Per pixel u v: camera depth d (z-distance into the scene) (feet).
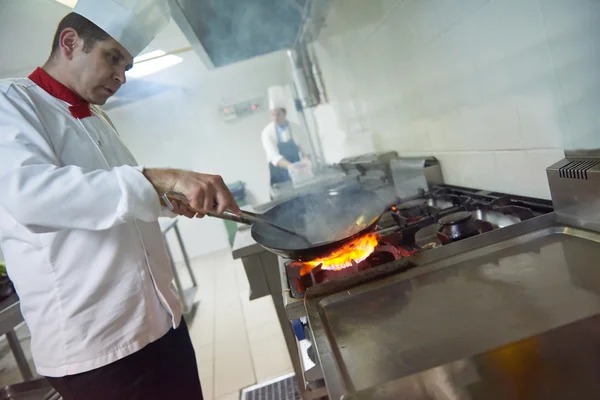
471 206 3.89
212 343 8.51
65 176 2.69
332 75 9.34
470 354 1.72
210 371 7.41
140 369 3.48
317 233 4.14
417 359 1.80
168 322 3.81
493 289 2.23
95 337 3.26
